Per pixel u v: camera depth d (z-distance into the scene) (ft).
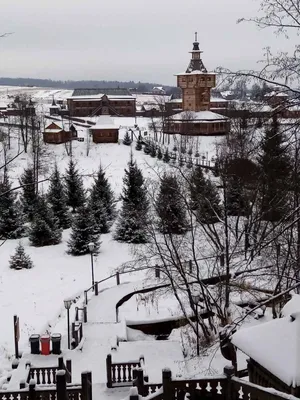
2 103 517.96
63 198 148.66
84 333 76.43
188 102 318.24
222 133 299.38
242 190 92.12
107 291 95.96
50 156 230.89
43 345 68.74
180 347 70.95
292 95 30.53
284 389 40.16
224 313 72.43
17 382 56.29
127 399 40.75
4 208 138.62
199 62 318.45
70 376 59.57
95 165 230.07
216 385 40.78
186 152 244.42
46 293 99.55
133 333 78.48
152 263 113.91
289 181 62.64
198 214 105.40
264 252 71.51
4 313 89.71
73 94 433.48
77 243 123.95
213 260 96.78
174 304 88.07
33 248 130.82
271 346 41.75
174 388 41.09
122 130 342.23
